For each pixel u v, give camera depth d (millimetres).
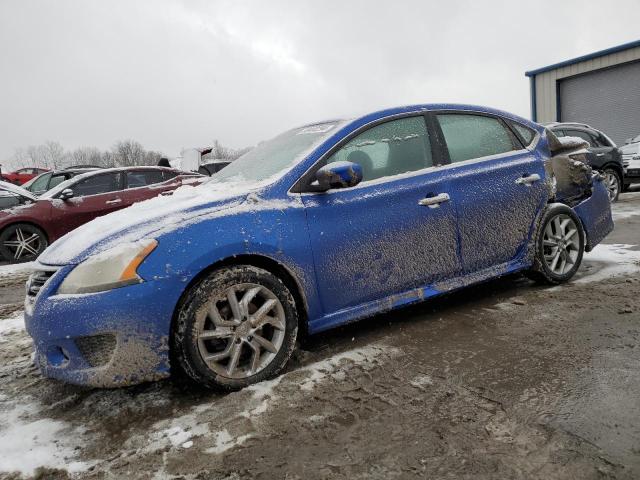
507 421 2109
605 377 2430
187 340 2443
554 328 3119
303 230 2805
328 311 2936
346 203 2979
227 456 2008
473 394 2357
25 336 3916
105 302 2316
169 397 2578
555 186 3961
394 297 3178
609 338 2900
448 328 3270
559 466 1798
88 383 2342
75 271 2406
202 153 12430
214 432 2189
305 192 2910
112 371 2340
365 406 2314
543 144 4055
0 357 3453
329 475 1844
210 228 2568
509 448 1925
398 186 3191
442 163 3461
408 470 1841
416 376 2588
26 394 2789
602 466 1780
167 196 3252
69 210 7992
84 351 2371
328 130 3232
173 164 16125
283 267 2746
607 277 4148
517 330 3139
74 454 2123
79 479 1944
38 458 2105
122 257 2389
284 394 2475
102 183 8258
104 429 2312
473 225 3473
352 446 2012
